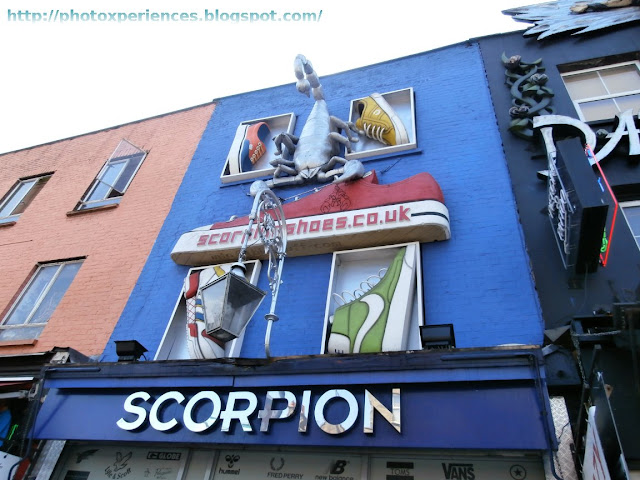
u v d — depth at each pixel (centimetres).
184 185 950
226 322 450
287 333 636
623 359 461
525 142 738
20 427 621
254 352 634
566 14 901
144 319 740
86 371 579
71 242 943
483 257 625
